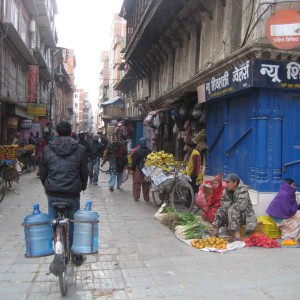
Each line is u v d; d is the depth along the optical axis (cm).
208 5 1243
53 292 446
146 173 995
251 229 670
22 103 2580
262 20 797
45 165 498
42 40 3622
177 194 932
